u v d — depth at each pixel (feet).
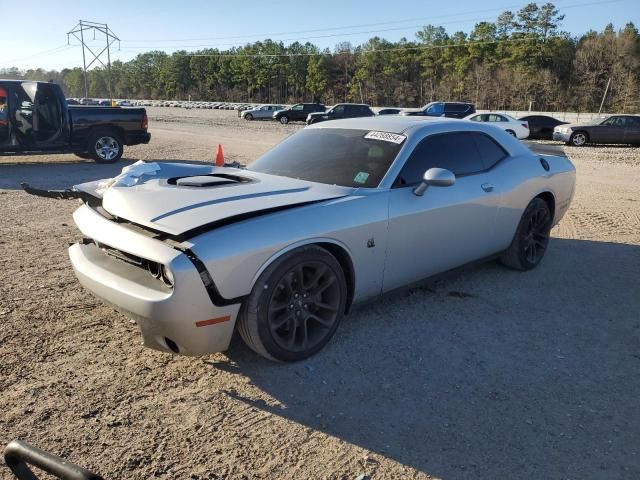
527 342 12.50
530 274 17.31
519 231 16.81
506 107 276.00
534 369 11.27
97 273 10.68
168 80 480.23
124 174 12.70
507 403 10.00
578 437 9.04
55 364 10.91
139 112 45.01
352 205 11.69
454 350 12.00
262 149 55.11
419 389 10.41
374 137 14.05
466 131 15.37
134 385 10.28
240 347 11.90
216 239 9.67
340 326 13.05
